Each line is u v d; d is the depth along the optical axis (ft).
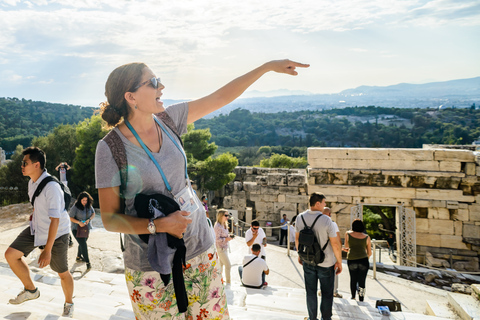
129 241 5.65
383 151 55.11
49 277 23.24
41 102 609.83
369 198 55.57
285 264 36.86
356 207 55.77
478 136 540.11
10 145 387.75
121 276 25.94
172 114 6.13
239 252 40.14
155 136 5.64
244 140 585.63
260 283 26.71
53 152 83.35
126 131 5.44
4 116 501.97
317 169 56.90
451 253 50.37
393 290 31.01
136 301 5.67
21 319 10.98
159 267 5.24
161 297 5.55
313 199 18.13
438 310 21.71
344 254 54.95
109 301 17.15
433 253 54.08
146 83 5.29
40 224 12.87
